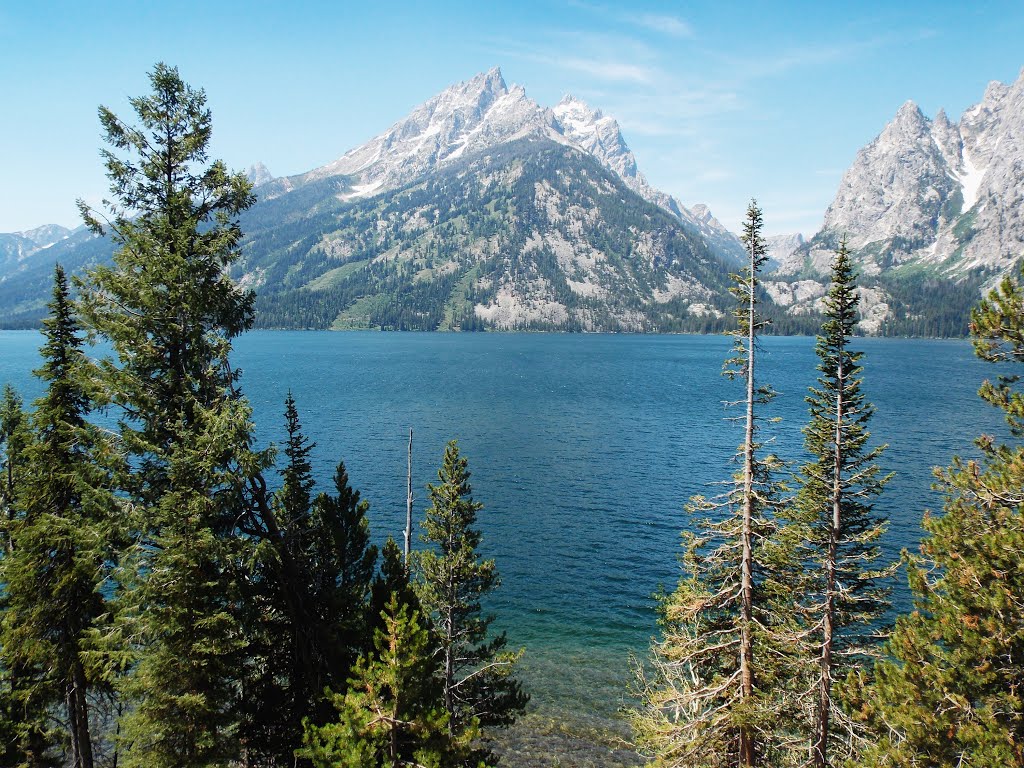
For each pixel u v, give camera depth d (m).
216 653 17.52
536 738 31.97
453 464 27.86
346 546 23.16
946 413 117.94
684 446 93.06
